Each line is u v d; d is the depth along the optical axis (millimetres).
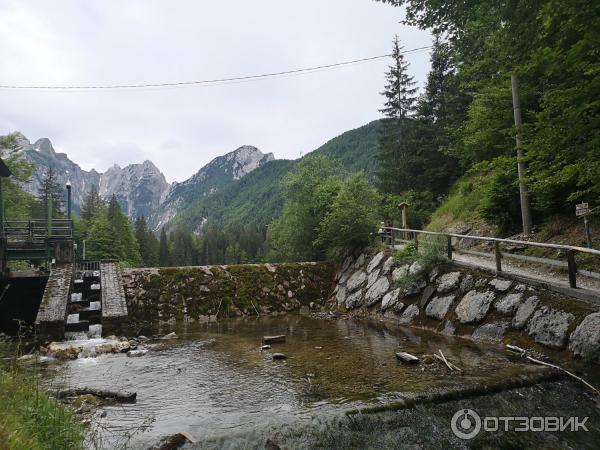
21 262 27453
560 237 12383
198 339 12055
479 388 6176
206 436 4977
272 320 15719
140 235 82938
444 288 11883
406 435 5223
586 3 6074
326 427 5195
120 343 10773
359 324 13453
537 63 7977
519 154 13328
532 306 8758
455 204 21453
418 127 28828
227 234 123000
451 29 10172
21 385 4926
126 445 4730
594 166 7645
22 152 34625
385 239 18156
